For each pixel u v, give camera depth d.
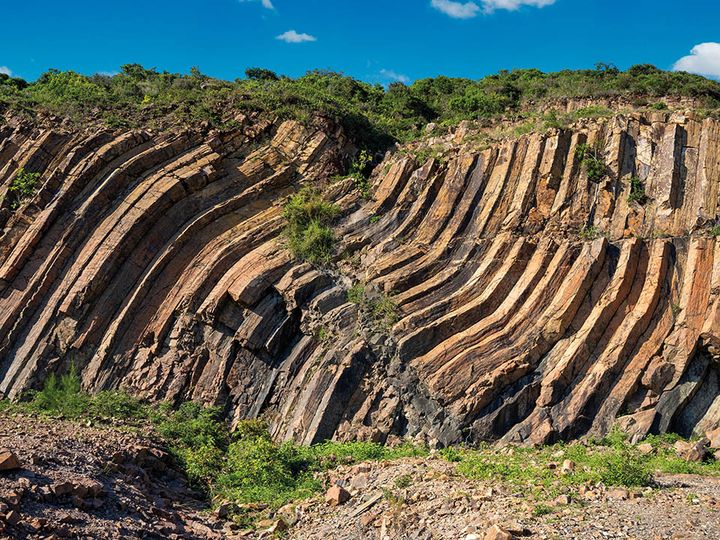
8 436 18.67
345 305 25.92
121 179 28.70
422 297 25.91
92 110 32.56
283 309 26.58
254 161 31.05
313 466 21.31
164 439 22.84
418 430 23.47
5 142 30.33
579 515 15.52
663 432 22.75
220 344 26.16
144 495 17.95
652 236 26.92
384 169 31.41
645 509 15.81
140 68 41.72
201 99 33.69
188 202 28.86
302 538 16.92
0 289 26.89
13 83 39.31
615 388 23.44
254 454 21.34
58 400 24.55
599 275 25.61
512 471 19.31
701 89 35.16
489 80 44.44
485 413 23.20
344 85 41.56
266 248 27.69
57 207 27.89
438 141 33.38
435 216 28.48
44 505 15.07
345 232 28.62
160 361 25.97
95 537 14.57
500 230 27.61
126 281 27.11
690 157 28.80
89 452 18.88
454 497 16.83
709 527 14.70
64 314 26.34
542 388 23.48
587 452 21.70
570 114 32.00
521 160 29.25
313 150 31.89
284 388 25.28
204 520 18.05
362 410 23.97
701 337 23.83
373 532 16.41
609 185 28.25
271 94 34.03
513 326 24.72
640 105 34.00
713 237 26.03
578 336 24.38
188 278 27.33
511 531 14.46
